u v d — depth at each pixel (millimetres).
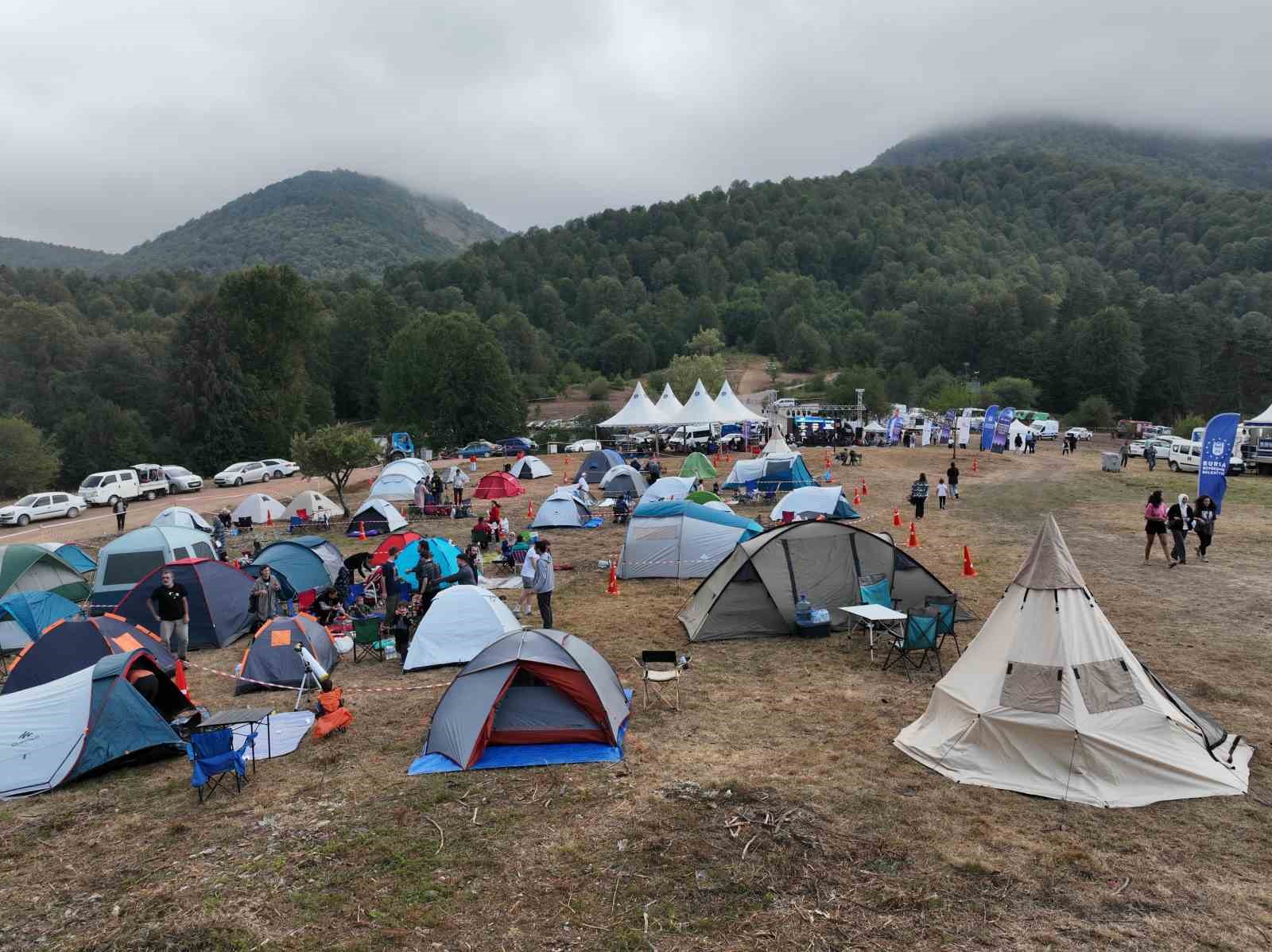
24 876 7508
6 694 10945
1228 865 6977
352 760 9883
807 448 59938
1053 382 114062
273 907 6773
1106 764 8273
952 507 30000
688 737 10164
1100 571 18688
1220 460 24609
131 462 62844
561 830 7926
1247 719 10016
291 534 29562
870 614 12836
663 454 57812
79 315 103500
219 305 69312
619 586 19234
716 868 7168
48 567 20094
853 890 6773
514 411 74188
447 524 29734
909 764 9117
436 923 6496
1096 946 5980
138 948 6305
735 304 190250
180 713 10859
